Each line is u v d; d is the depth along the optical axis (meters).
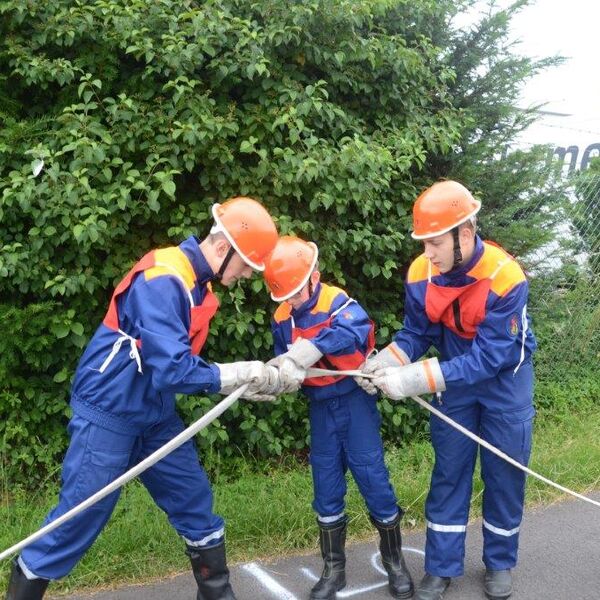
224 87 4.22
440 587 3.16
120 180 3.90
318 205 4.23
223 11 4.07
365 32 4.74
